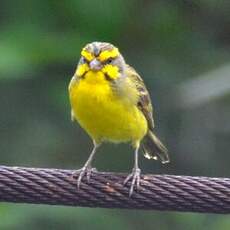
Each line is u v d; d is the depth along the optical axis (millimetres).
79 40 17703
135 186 11031
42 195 11016
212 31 19234
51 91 17688
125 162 17984
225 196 10953
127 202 11094
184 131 18531
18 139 17844
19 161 17812
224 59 19188
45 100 17766
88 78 11898
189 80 18375
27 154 17812
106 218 16938
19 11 17750
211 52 19156
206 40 19188
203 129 18547
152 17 18688
